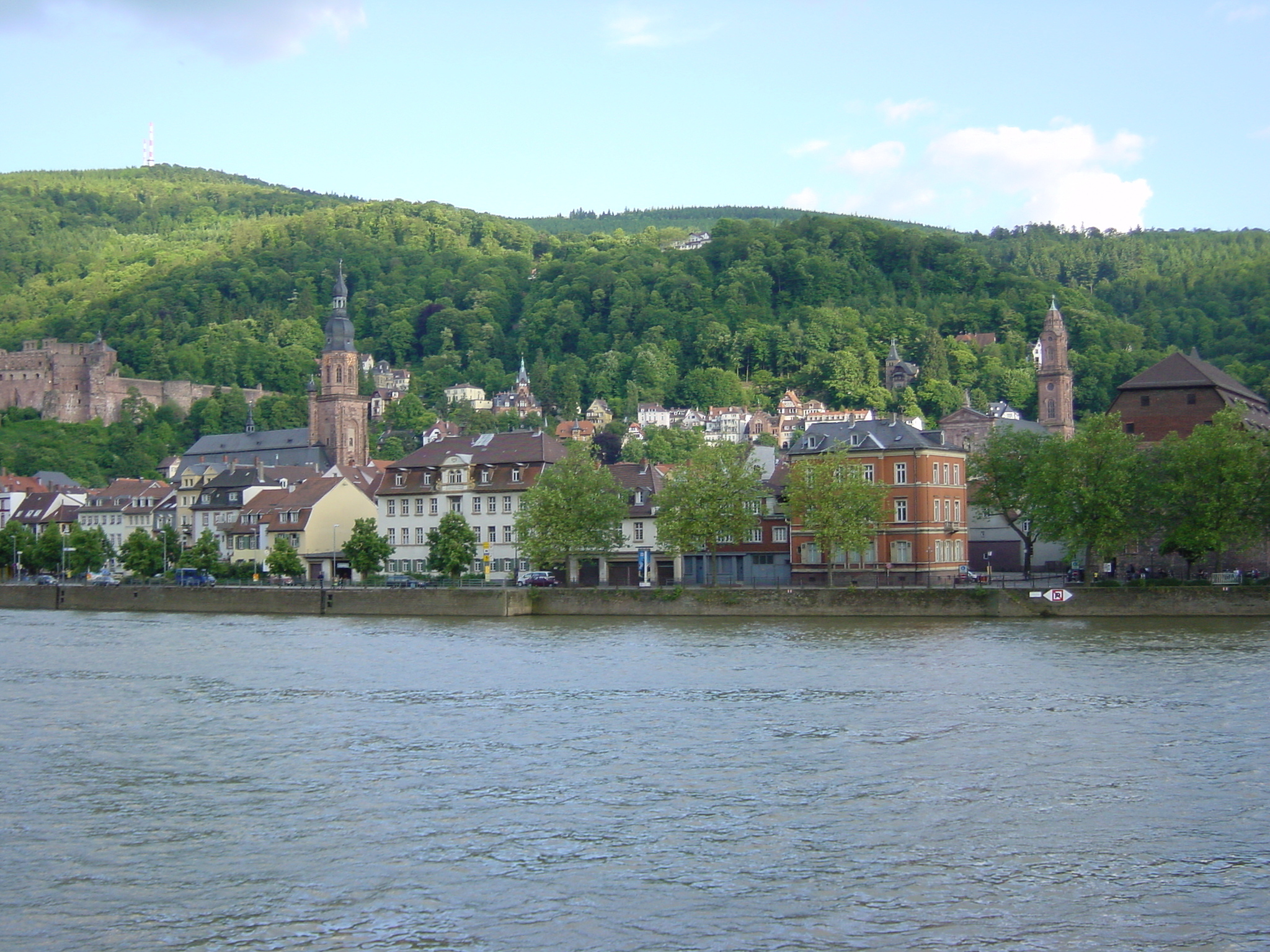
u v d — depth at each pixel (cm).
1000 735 6750
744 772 5962
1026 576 15975
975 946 3950
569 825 5138
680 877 4516
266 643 12019
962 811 5288
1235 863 4656
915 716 7300
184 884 4506
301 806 5472
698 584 17262
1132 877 4519
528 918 4166
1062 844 4869
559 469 15650
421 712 7706
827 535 14325
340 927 4109
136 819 5297
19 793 5744
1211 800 5450
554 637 11950
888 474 15762
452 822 5191
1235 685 8231
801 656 10062
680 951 3916
